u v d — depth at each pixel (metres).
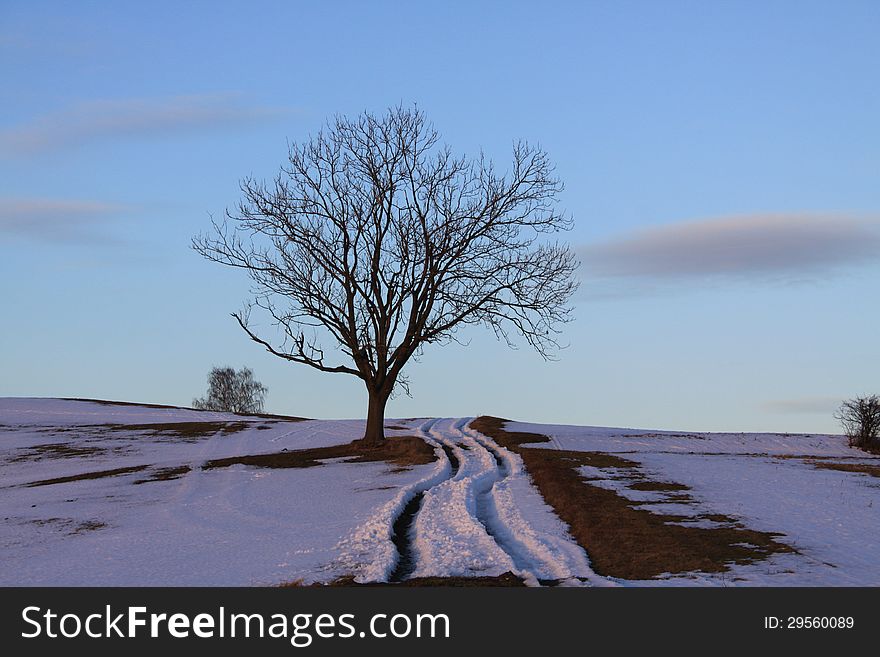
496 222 51.28
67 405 89.31
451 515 27.06
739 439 60.53
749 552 20.17
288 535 25.75
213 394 147.25
